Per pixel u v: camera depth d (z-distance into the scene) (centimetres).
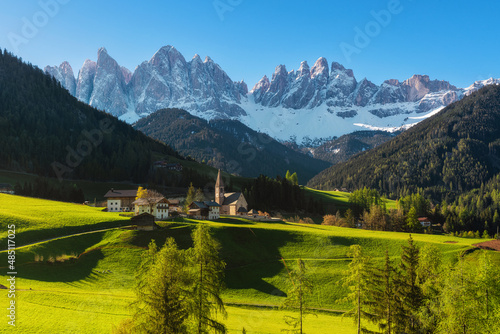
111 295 7562
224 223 14012
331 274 9744
